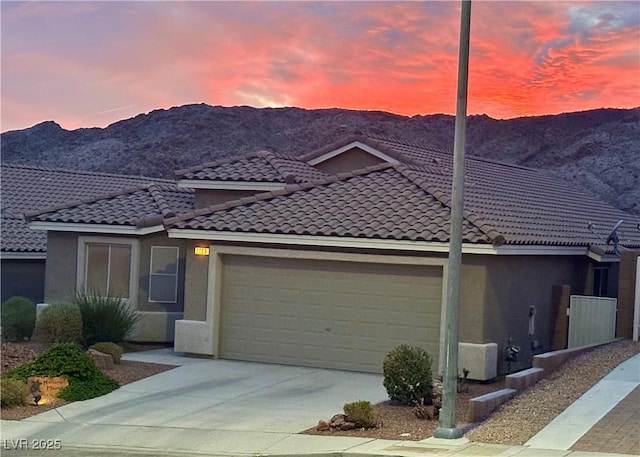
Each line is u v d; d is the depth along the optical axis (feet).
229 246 65.41
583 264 76.38
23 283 89.76
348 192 67.92
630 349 60.95
